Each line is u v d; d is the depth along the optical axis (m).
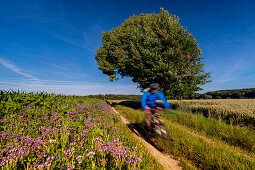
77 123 4.43
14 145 2.52
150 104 5.10
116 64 22.62
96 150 2.61
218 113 8.30
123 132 5.03
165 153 4.14
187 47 11.88
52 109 6.62
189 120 7.59
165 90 12.87
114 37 21.03
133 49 14.55
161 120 4.64
